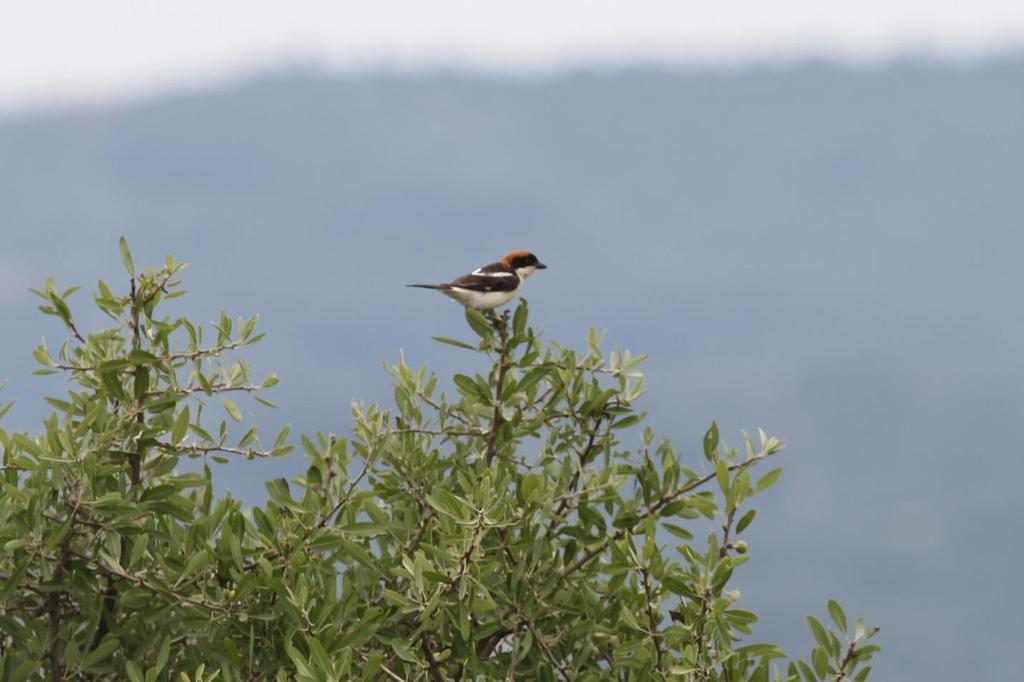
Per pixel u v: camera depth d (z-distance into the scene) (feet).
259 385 38.60
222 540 36.04
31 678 35.55
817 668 37.11
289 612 34.63
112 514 34.47
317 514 38.40
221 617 35.29
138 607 35.68
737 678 36.37
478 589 34.91
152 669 33.86
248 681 35.50
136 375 37.70
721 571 35.88
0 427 36.14
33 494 33.94
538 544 38.24
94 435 35.83
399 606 37.70
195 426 38.09
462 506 34.83
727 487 37.40
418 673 35.37
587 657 38.83
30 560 33.76
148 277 38.27
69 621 36.47
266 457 38.70
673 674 35.37
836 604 37.29
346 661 32.12
